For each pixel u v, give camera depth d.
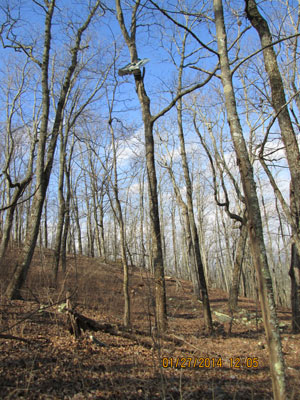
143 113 8.66
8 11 9.09
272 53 6.92
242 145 3.56
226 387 4.66
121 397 4.01
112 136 7.79
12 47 9.44
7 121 17.36
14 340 5.33
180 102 11.96
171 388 4.40
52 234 24.39
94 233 26.39
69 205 13.21
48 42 9.41
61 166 13.52
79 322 6.01
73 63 10.24
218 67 6.12
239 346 7.29
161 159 17.55
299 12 7.62
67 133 13.77
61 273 11.65
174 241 29.44
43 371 4.49
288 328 9.45
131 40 9.12
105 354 5.48
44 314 7.01
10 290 7.86
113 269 13.27
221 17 4.01
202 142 7.01
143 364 5.26
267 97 7.17
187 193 10.16
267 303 3.16
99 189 7.41
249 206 3.41
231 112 3.70
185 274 30.58
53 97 15.23
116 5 9.30
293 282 8.98
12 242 17.58
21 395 3.81
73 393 4.04
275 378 3.02
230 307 11.93
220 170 5.77
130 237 7.23
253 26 7.11
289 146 6.61
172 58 12.04
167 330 7.40
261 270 3.24
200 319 10.56
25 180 7.32
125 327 6.89
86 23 10.59
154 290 7.64
